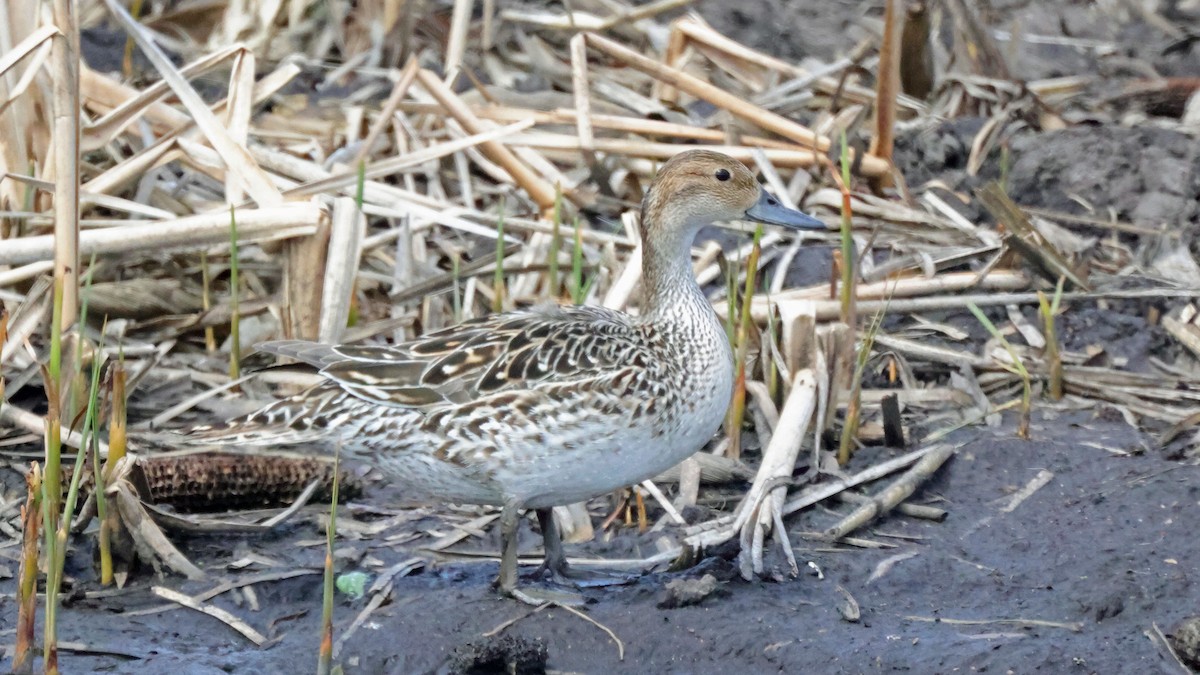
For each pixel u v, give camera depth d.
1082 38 17.91
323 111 15.35
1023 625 8.72
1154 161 14.14
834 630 8.70
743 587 9.26
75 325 10.89
